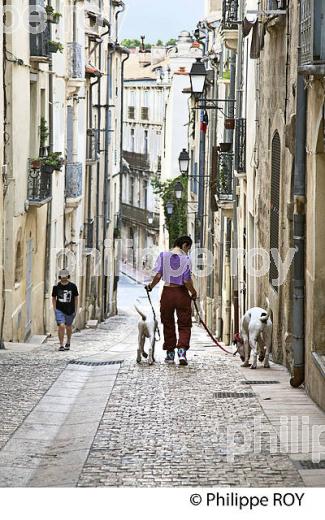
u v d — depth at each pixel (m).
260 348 17.56
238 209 28.45
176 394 14.52
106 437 11.83
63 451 11.42
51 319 31.42
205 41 44.41
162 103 78.25
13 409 13.79
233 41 28.97
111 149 49.94
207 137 41.47
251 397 14.15
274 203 19.53
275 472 10.07
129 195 87.94
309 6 12.95
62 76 33.31
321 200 13.84
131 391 14.82
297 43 15.56
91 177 41.22
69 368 17.69
